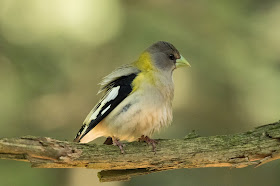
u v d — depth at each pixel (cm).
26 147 716
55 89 1361
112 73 928
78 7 1294
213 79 1428
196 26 1452
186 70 1435
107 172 820
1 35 1305
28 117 1336
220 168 1438
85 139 930
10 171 1245
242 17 1445
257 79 1391
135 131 881
